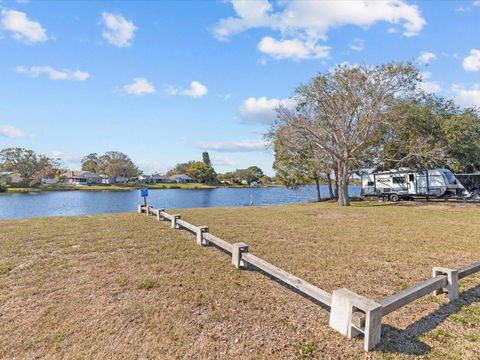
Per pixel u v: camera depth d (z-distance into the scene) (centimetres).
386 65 1552
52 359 226
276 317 296
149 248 555
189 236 666
